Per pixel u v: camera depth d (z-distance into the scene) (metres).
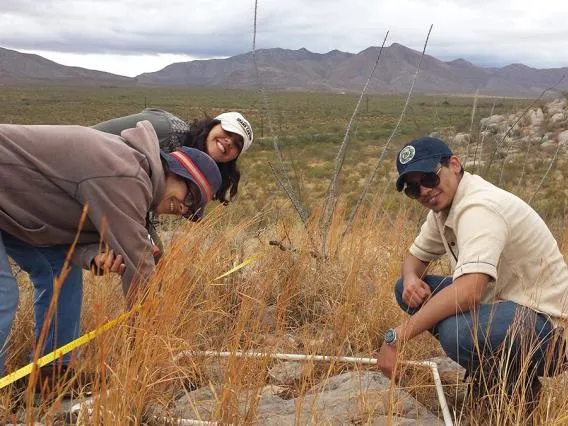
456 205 2.87
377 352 3.65
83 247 2.82
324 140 24.36
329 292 4.34
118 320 2.43
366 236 5.04
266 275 4.14
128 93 149.75
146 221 3.19
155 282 2.63
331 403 2.91
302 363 3.28
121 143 2.73
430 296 3.29
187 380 3.03
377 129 42.31
